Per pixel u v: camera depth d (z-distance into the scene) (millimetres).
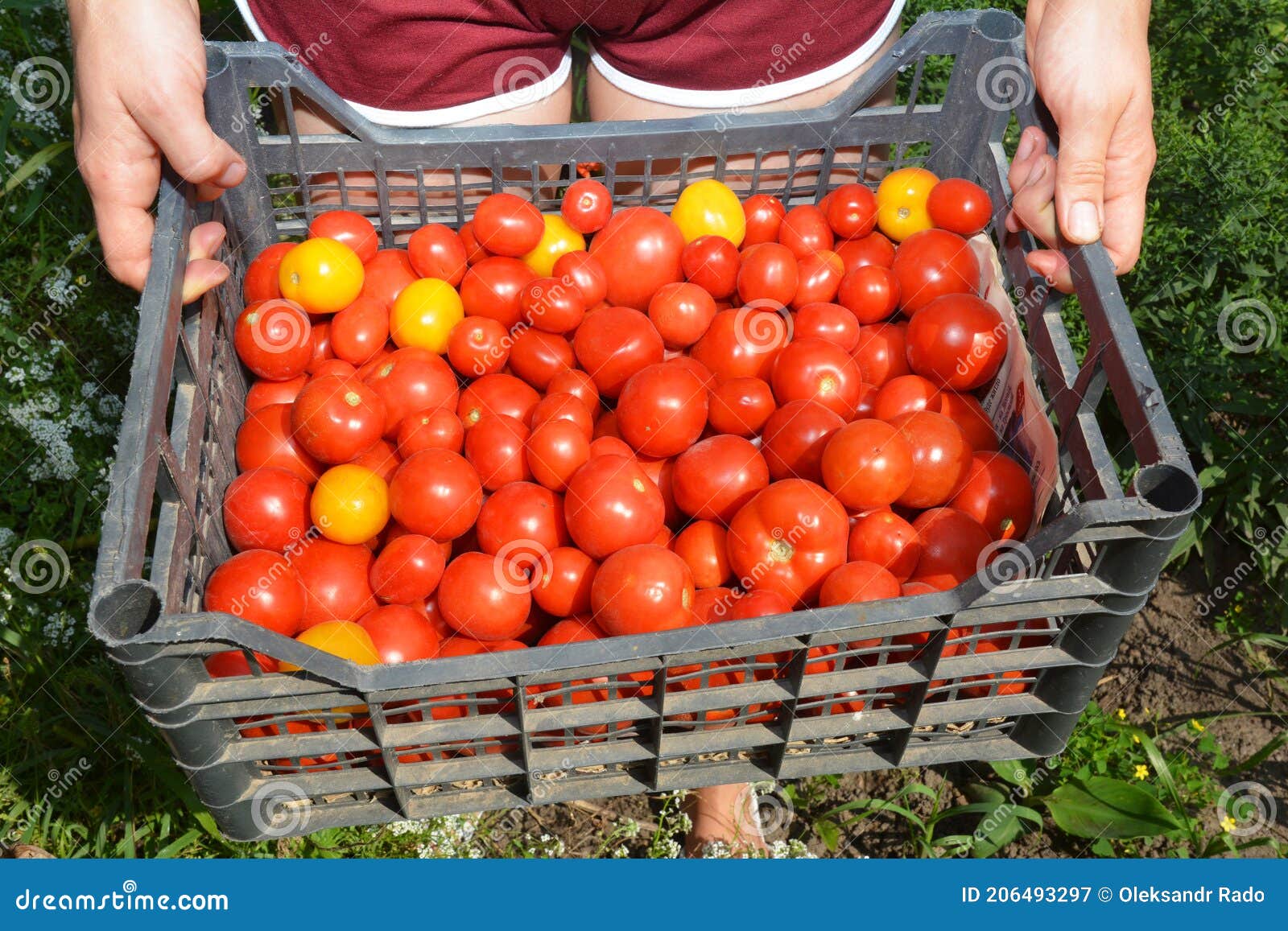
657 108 2721
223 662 1983
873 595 2055
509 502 2262
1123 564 1705
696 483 2297
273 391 2494
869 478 2172
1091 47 2170
